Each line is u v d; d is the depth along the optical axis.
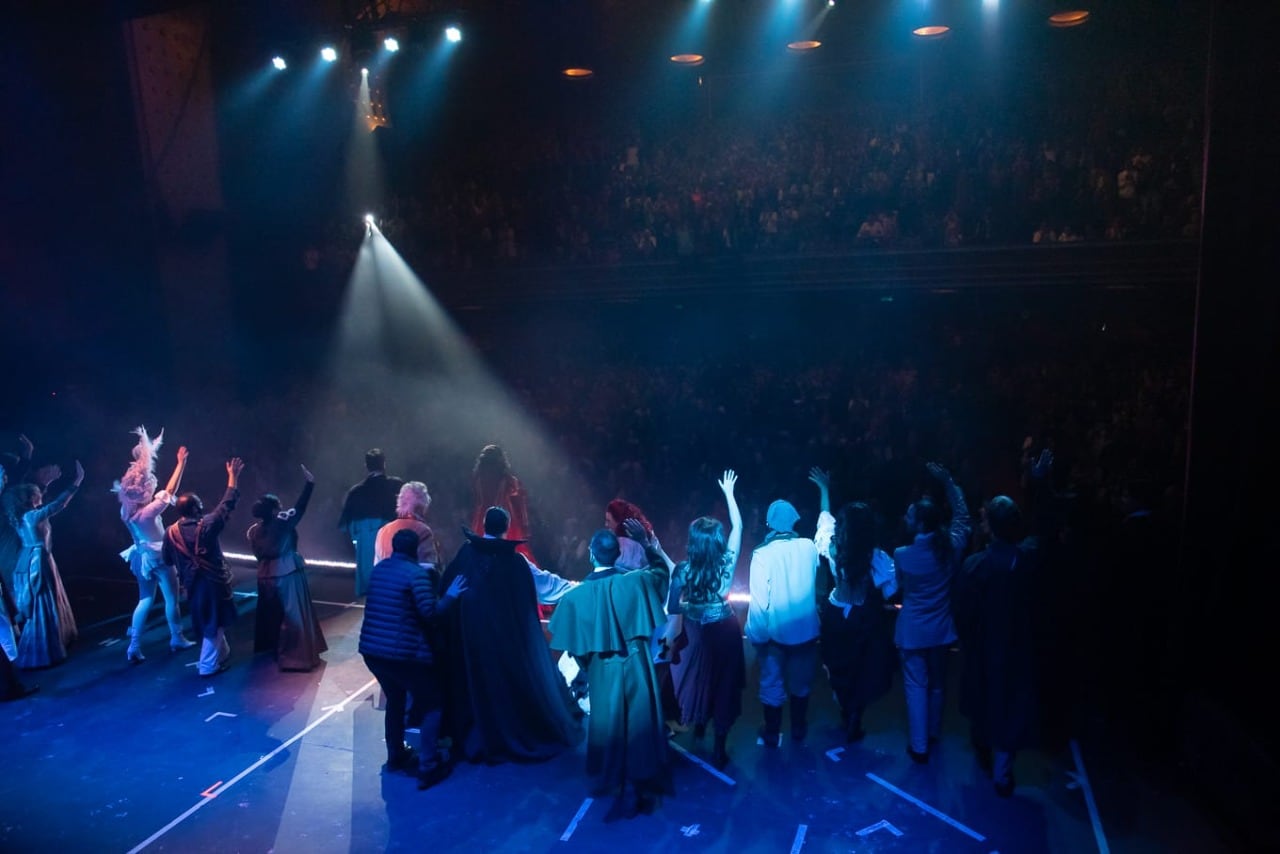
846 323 18.58
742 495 13.41
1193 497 6.19
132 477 9.00
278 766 6.72
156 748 7.06
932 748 6.63
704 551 6.17
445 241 20.14
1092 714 7.10
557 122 21.64
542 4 20.64
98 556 13.29
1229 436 6.04
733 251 17.75
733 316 19.30
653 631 5.85
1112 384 15.05
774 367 17.80
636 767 5.84
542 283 18.94
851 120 19.73
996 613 5.77
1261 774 5.30
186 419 17.38
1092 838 5.53
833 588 6.73
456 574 6.44
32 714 7.76
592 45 20.80
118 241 16.98
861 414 15.27
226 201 18.72
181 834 5.86
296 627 8.52
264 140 19.30
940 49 18.83
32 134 15.84
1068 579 7.21
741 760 6.54
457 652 6.65
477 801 6.14
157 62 17.09
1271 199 5.67
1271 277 5.69
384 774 6.55
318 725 7.38
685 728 7.05
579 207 20.00
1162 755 6.46
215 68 18.23
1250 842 5.32
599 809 6.00
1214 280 5.94
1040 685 6.34
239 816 6.05
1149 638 7.20
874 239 16.94
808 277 17.23
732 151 19.97
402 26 18.89
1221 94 5.80
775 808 5.92
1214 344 6.00
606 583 5.84
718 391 17.09
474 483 8.95
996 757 6.00
